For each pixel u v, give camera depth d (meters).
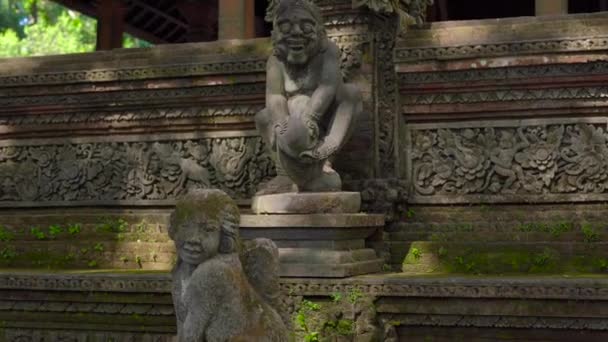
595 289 6.08
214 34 18.95
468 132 7.81
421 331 6.65
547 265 7.23
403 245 7.66
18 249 8.88
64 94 8.92
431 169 7.89
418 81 7.83
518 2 17.41
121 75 8.61
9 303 7.62
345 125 6.96
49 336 7.49
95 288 7.30
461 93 7.77
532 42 7.40
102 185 8.98
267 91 7.24
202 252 4.25
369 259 7.21
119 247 8.62
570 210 7.48
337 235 6.65
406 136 8.00
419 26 7.93
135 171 8.88
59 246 8.78
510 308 6.33
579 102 7.44
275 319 4.37
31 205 9.20
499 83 7.61
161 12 20.08
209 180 8.62
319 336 6.57
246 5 10.27
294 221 6.67
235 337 4.14
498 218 7.64
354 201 7.02
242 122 8.44
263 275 4.55
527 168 7.62
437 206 7.87
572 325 6.18
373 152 7.80
